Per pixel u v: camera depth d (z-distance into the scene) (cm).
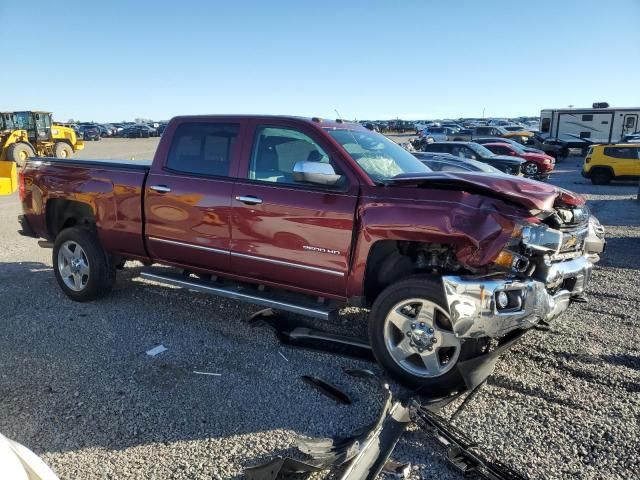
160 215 493
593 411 352
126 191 512
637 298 600
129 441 315
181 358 427
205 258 476
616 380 394
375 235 386
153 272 523
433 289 362
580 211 412
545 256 364
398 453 307
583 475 289
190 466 293
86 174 545
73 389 374
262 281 452
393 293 378
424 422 320
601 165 2164
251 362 422
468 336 342
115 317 516
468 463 291
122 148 4088
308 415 347
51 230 594
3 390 371
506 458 303
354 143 446
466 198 363
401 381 382
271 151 449
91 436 319
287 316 521
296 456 302
